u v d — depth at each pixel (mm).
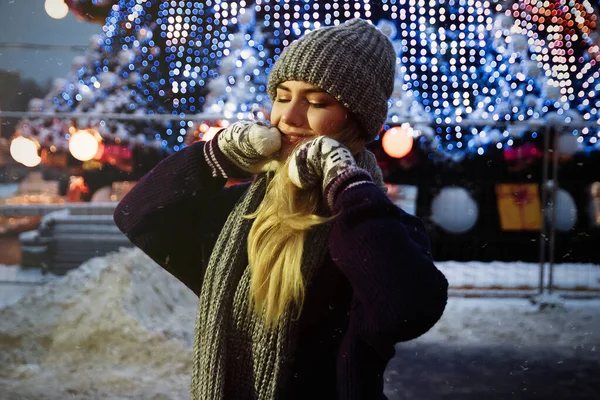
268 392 1549
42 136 8312
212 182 1712
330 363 1563
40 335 5035
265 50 8742
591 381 4984
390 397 4637
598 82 8469
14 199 8148
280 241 1528
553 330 6195
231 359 1602
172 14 8992
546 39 8555
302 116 1618
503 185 7625
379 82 1651
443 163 7715
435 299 1394
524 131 7332
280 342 1530
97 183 8250
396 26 8594
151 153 8375
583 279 7477
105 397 4371
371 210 1416
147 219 1741
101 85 8852
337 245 1435
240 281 1600
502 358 5473
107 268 5656
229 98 8250
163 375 4734
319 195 1567
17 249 7707
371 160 1724
